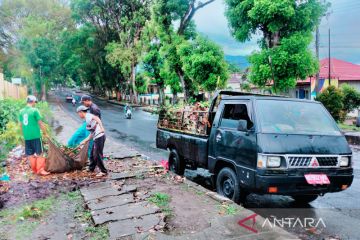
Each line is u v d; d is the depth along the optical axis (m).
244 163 5.09
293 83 16.50
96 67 56.75
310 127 5.38
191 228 4.27
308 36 16.73
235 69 29.72
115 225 4.38
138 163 8.52
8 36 44.59
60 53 50.75
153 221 4.49
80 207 5.18
